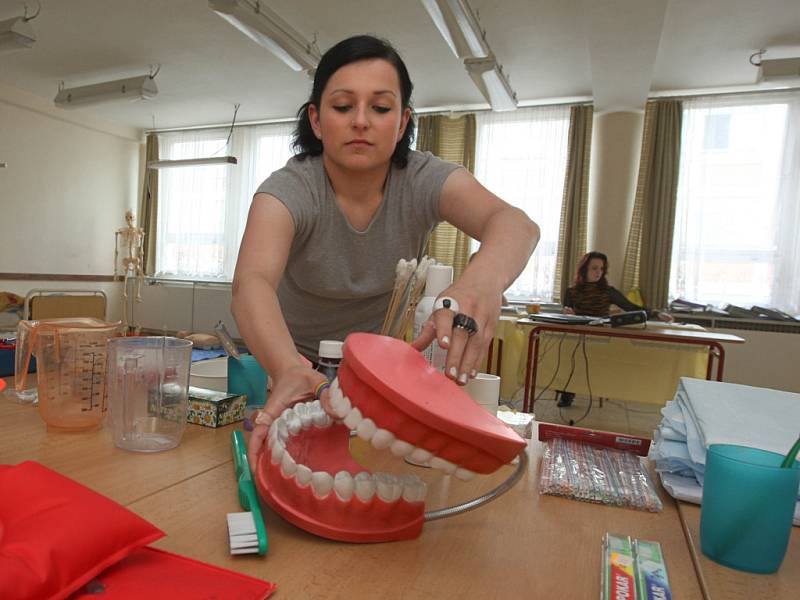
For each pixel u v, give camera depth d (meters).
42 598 0.34
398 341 0.51
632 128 4.68
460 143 5.26
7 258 5.62
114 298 6.66
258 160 6.20
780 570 0.49
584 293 4.19
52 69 4.82
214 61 4.50
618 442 0.81
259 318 0.71
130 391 0.72
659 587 0.43
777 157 4.45
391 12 3.53
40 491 0.41
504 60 4.12
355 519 0.50
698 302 4.62
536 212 5.09
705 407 0.72
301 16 3.62
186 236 6.56
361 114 0.77
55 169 5.99
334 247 0.98
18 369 0.91
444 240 5.20
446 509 0.58
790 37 3.62
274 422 0.58
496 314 0.59
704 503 0.52
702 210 4.62
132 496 0.57
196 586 0.39
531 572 0.47
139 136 6.80
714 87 4.52
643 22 3.17
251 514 0.51
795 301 4.38
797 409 0.72
